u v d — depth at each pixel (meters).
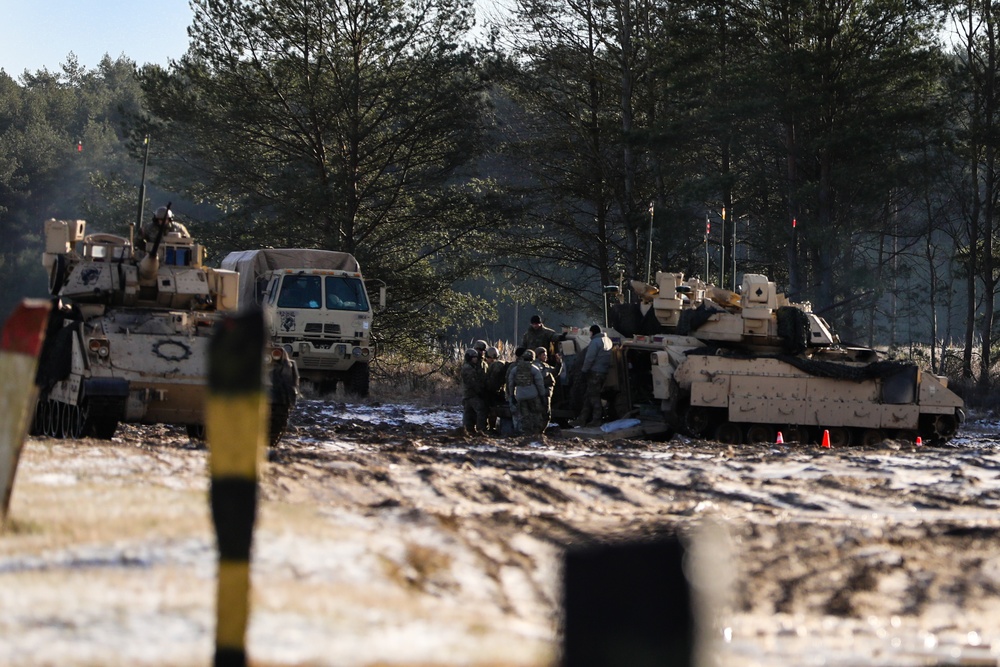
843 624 20.17
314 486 33.12
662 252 125.25
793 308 72.50
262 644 13.84
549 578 22.02
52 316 50.72
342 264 93.44
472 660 13.52
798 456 50.84
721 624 18.64
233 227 123.44
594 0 131.00
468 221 128.62
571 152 135.88
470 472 39.00
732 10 124.56
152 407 48.66
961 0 119.75
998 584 24.58
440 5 123.00
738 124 117.19
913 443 69.56
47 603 15.19
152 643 13.48
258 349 10.91
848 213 120.19
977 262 137.12
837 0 118.81
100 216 135.62
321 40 121.06
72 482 29.39
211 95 122.19
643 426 68.88
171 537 20.19
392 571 20.22
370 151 124.56
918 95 122.81
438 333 136.88
